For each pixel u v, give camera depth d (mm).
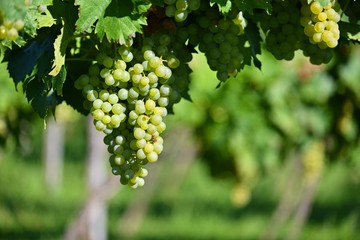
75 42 3434
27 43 3244
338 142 10477
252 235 17078
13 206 17547
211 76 10336
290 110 10617
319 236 15406
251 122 10930
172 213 18953
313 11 3195
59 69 2977
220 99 10781
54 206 18594
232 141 11039
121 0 2957
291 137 10828
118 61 3111
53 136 21469
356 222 16234
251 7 3109
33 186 20750
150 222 17875
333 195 20734
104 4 2939
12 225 15867
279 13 3480
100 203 11383
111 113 3207
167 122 11391
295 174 13977
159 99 3201
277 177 20016
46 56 3160
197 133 11305
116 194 20094
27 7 2854
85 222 11359
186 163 16047
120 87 3166
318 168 11406
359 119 10086
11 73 3266
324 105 10320
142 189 15898
